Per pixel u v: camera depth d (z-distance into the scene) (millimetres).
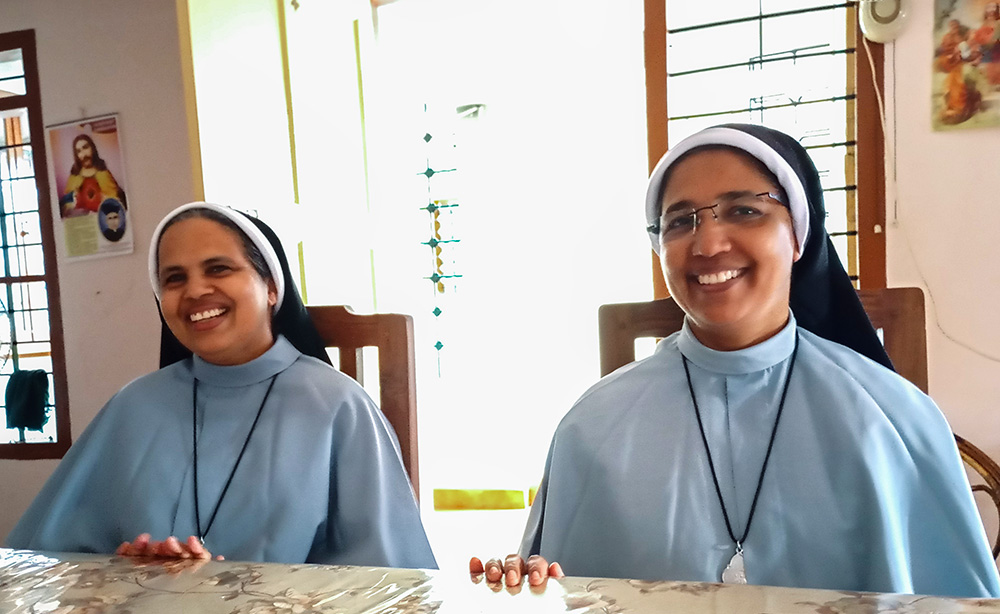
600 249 2912
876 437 904
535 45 2871
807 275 1087
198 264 1249
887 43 1844
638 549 927
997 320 1798
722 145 992
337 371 1360
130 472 1269
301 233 2014
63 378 2699
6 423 2836
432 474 3084
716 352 1013
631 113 2803
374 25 2836
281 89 1932
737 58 2047
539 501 1100
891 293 1256
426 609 641
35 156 2641
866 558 868
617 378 1121
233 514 1188
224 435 1269
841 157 1961
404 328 1435
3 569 834
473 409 3096
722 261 951
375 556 1141
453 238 3072
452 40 2918
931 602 601
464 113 2998
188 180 2486
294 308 1400
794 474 922
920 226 1852
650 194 1076
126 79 2512
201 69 1581
